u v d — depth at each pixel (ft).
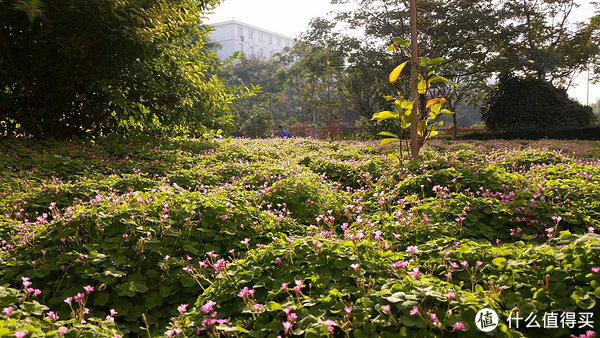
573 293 7.81
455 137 92.53
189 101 38.78
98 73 32.40
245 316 8.70
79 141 32.12
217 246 12.65
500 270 9.28
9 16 29.01
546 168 21.21
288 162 25.58
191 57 40.63
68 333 7.41
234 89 42.83
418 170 20.34
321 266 9.59
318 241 10.34
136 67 34.76
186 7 36.22
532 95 92.02
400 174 20.25
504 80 97.09
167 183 21.09
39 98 32.96
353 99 108.47
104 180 19.60
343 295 8.12
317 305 8.21
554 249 9.95
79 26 29.91
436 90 106.52
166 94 36.86
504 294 8.35
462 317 7.29
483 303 7.53
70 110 35.04
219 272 9.81
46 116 34.42
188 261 11.87
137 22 30.81
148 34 29.86
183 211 13.82
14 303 8.48
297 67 113.19
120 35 30.45
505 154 27.94
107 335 7.55
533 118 92.32
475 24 82.53
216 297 9.17
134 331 9.44
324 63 100.68
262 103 185.47
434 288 7.84
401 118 22.68
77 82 32.55
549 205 14.46
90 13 29.30
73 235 11.76
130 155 29.99
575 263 8.58
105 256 10.70
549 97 93.40
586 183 16.47
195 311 8.92
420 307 7.27
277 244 10.88
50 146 30.40
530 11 90.99
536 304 7.97
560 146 44.86
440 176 18.01
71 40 29.01
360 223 12.78
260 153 34.58
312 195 17.88
